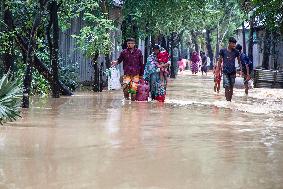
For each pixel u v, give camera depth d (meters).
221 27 63.25
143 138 11.20
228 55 20.95
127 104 18.88
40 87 21.97
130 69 20.64
